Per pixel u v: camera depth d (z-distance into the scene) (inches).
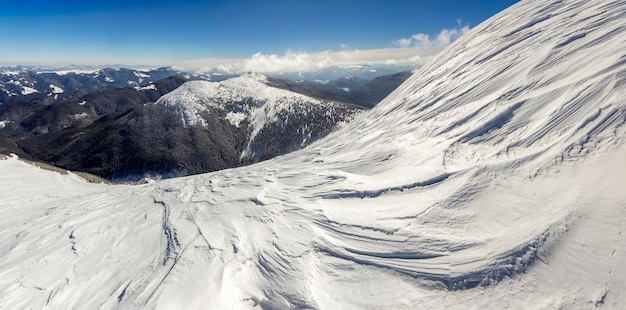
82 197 647.8
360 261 225.9
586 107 255.0
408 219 257.1
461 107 440.1
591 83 273.9
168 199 476.1
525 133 289.3
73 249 337.1
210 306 203.9
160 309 203.6
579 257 164.4
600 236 167.6
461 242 212.2
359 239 250.8
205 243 285.9
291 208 331.3
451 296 176.4
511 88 384.5
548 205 202.8
